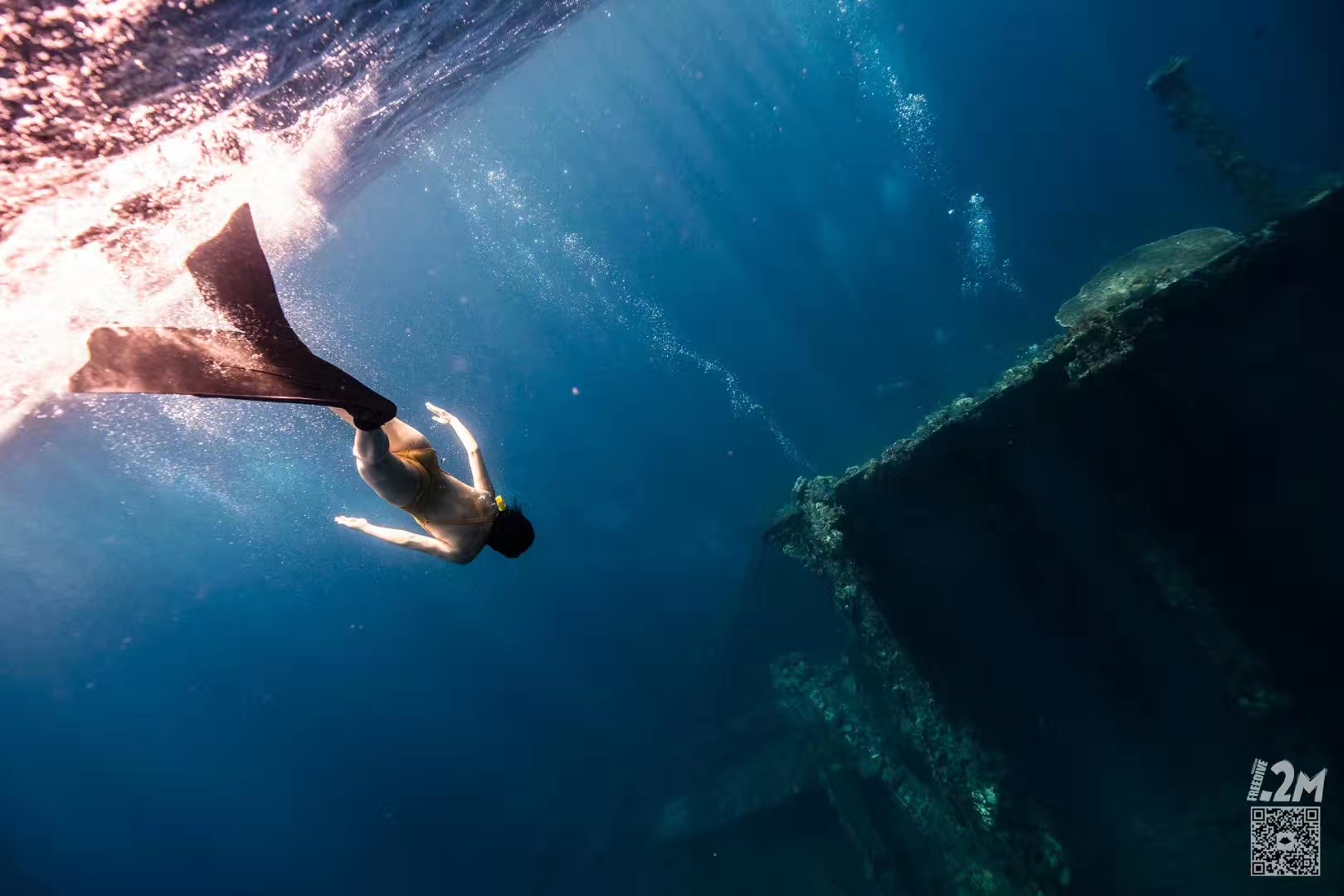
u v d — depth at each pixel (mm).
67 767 29953
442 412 2469
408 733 29688
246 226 1713
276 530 26375
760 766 10820
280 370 1499
